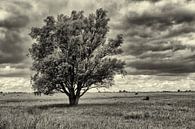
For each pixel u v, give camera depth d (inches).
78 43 1753.2
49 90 1775.3
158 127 618.8
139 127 587.5
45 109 1315.2
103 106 1531.7
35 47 1772.9
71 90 1875.0
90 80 1822.1
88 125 566.6
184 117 844.0
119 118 829.2
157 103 1724.9
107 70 1811.0
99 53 1812.3
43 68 1720.0
